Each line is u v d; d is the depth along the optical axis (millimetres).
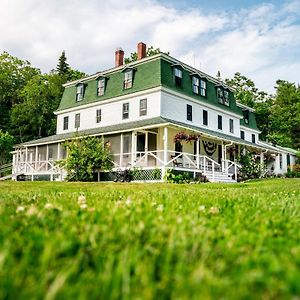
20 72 46562
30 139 42156
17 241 1737
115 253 1596
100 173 21641
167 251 1583
